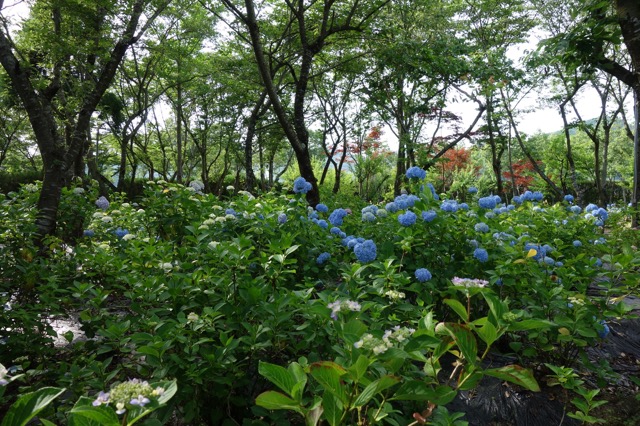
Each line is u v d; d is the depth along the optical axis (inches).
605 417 123.3
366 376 70.0
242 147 914.1
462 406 125.2
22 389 102.3
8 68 215.8
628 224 335.9
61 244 198.5
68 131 374.3
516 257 147.6
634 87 140.3
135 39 271.0
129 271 141.1
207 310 99.2
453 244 157.1
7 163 987.9
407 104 553.9
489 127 601.6
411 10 488.1
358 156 901.8
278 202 207.6
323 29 405.7
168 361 93.0
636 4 125.7
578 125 691.4
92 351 127.7
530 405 125.4
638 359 158.4
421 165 503.2
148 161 885.2
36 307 129.6
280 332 103.3
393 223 163.6
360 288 116.2
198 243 142.0
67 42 296.5
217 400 99.7
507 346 150.6
